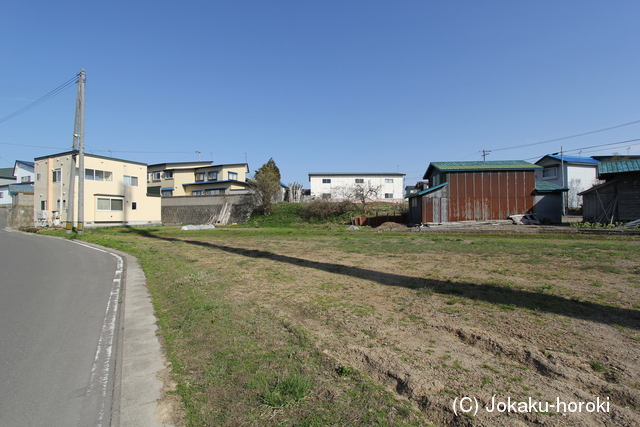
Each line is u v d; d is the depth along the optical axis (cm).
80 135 2075
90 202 2802
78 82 2081
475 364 334
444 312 485
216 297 592
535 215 2216
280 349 376
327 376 315
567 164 3284
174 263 978
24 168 4538
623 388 281
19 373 359
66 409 291
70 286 762
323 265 898
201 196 3503
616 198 1889
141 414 276
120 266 1020
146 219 3284
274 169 4716
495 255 993
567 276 699
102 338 455
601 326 420
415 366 329
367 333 416
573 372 310
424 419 254
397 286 648
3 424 270
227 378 320
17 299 653
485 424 243
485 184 2261
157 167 4384
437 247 1205
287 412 265
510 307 499
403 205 3094
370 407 268
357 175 4088
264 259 1026
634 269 754
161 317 513
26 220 3108
